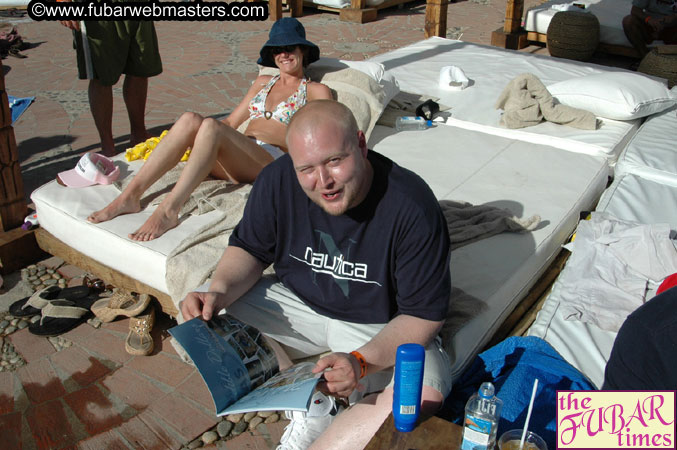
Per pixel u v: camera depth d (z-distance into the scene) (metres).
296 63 3.72
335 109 1.88
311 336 2.33
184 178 3.03
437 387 1.97
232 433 2.52
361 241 2.07
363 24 9.31
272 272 2.67
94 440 2.45
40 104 6.07
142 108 5.00
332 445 1.94
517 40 8.00
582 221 3.11
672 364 1.40
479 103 4.75
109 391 2.70
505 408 2.03
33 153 5.00
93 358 2.89
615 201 3.38
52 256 3.67
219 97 6.31
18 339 3.02
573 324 2.45
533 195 3.43
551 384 2.12
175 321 3.12
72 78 6.84
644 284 2.60
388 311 2.20
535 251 2.89
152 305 3.07
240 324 2.21
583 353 2.30
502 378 2.18
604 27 7.57
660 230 2.75
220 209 3.15
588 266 2.77
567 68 5.55
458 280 2.66
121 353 2.93
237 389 2.00
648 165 3.72
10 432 2.49
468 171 3.73
